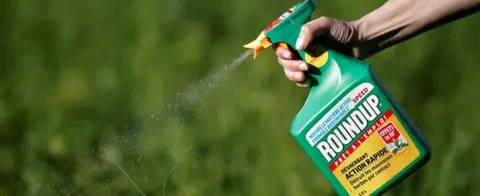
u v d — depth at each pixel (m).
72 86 8.24
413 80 7.79
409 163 4.80
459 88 7.69
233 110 7.28
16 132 7.39
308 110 4.84
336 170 4.85
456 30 8.27
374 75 4.77
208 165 6.73
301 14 4.77
